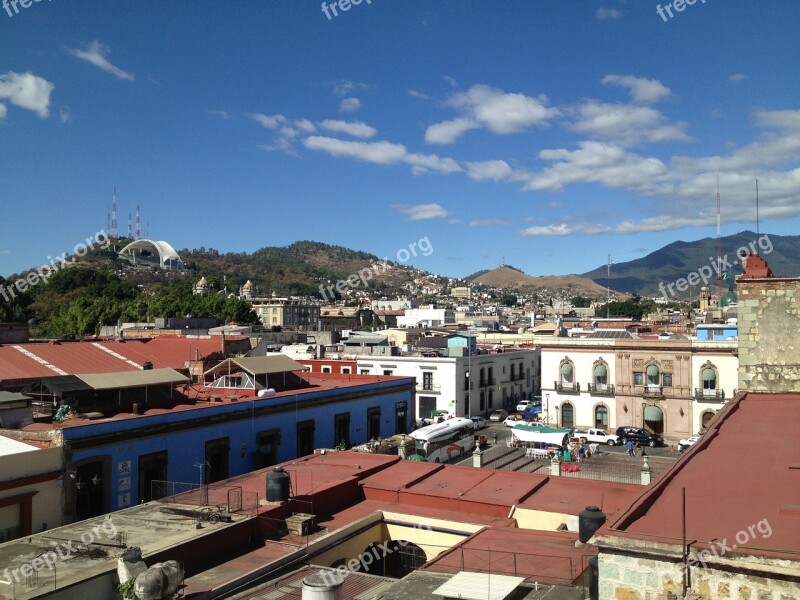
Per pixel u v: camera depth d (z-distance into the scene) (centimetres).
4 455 2150
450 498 2236
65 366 3569
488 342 10006
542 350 6844
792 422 1638
